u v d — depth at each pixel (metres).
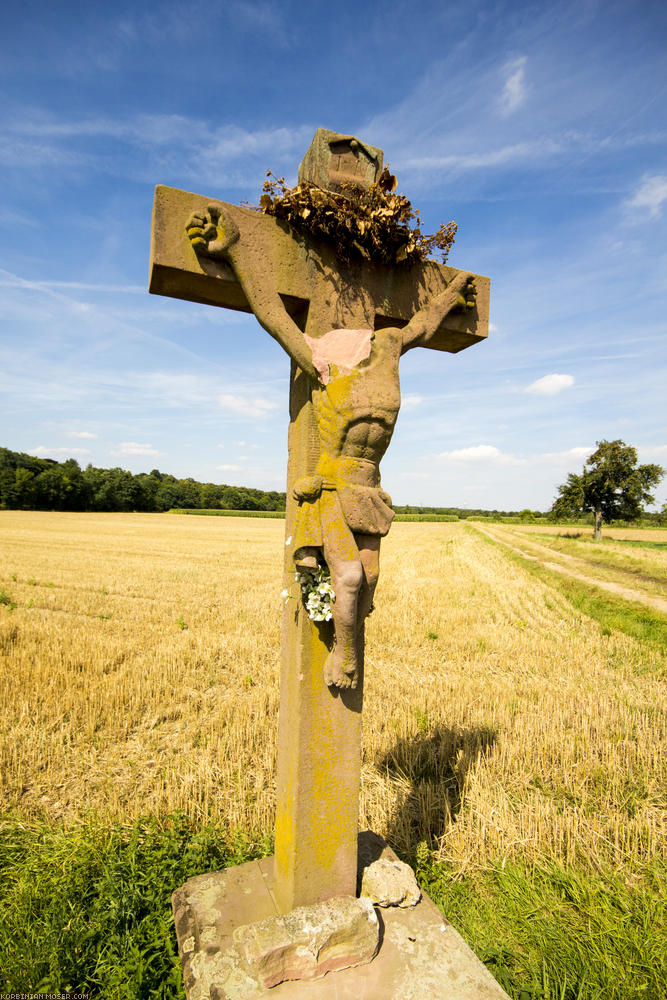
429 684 9.78
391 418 3.28
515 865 4.87
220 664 10.65
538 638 13.73
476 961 3.19
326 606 3.18
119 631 13.09
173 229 3.10
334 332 3.46
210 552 34.31
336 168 3.59
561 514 58.75
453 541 49.53
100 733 7.43
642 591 22.83
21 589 18.88
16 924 3.98
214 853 4.79
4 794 5.86
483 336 4.20
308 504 3.25
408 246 3.60
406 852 5.02
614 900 4.47
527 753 6.82
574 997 3.64
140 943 3.79
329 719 3.42
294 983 2.99
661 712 8.71
